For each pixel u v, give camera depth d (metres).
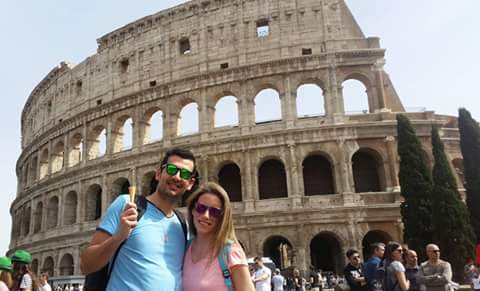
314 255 65.25
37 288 17.05
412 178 51.91
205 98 68.06
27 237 85.31
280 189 64.69
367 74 64.50
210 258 7.71
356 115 62.53
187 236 8.41
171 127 69.25
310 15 67.94
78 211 74.50
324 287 54.72
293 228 58.38
